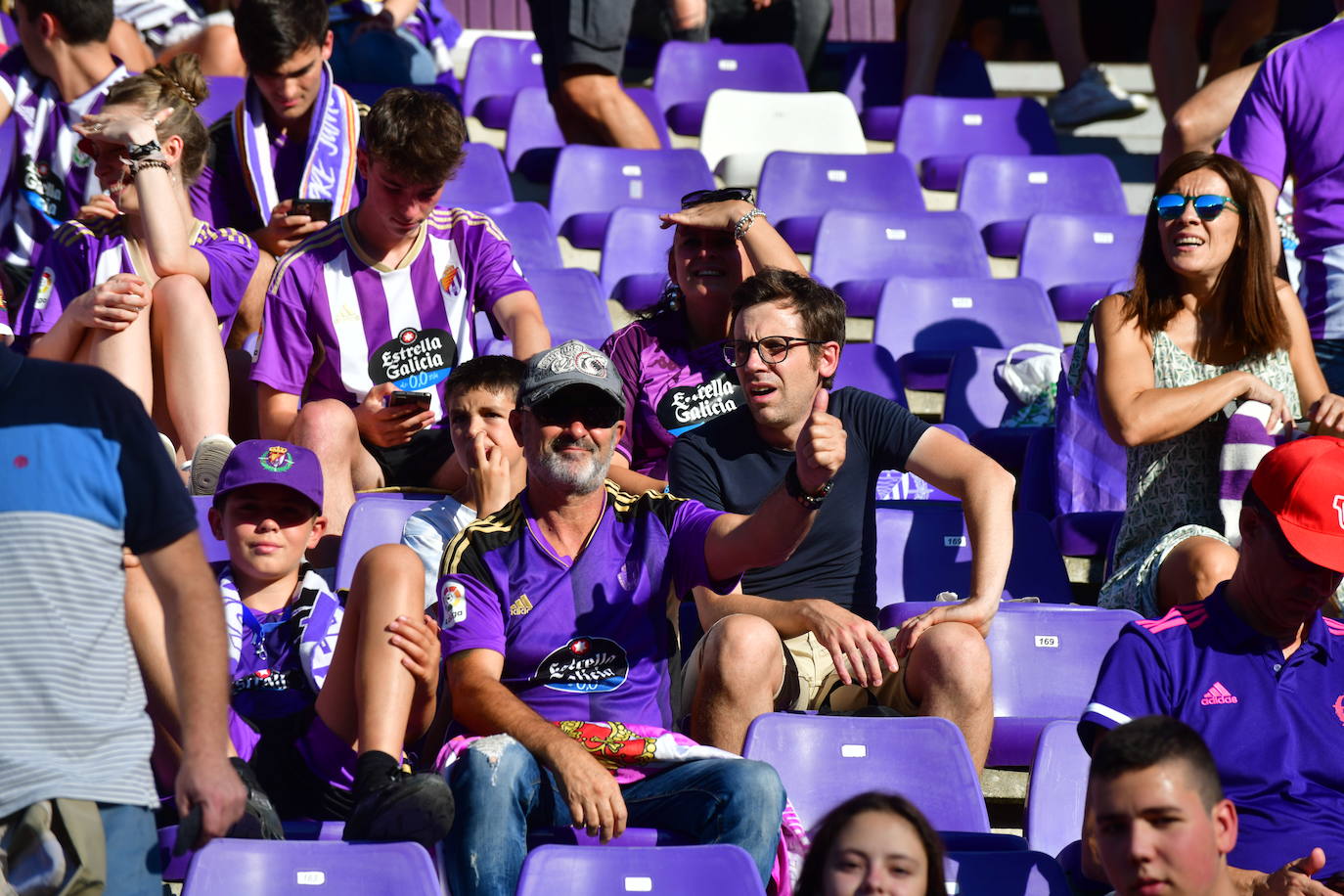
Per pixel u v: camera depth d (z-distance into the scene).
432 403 18.39
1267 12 32.44
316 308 18.17
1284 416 16.55
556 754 12.07
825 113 30.95
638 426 18.12
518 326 18.41
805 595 15.15
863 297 24.64
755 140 30.69
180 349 17.66
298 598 13.92
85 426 9.45
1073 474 19.22
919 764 12.88
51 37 21.47
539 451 13.08
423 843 11.52
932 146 31.42
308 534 14.16
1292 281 23.03
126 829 9.27
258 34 21.03
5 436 9.35
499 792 11.94
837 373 21.78
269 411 17.86
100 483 9.42
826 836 9.88
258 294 19.77
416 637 12.45
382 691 12.33
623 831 11.96
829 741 12.93
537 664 12.98
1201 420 16.66
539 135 30.39
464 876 11.80
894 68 34.62
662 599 13.20
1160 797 9.99
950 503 17.81
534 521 13.31
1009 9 37.62
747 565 12.85
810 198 28.02
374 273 18.36
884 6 41.00
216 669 9.54
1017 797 14.91
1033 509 19.80
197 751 9.33
